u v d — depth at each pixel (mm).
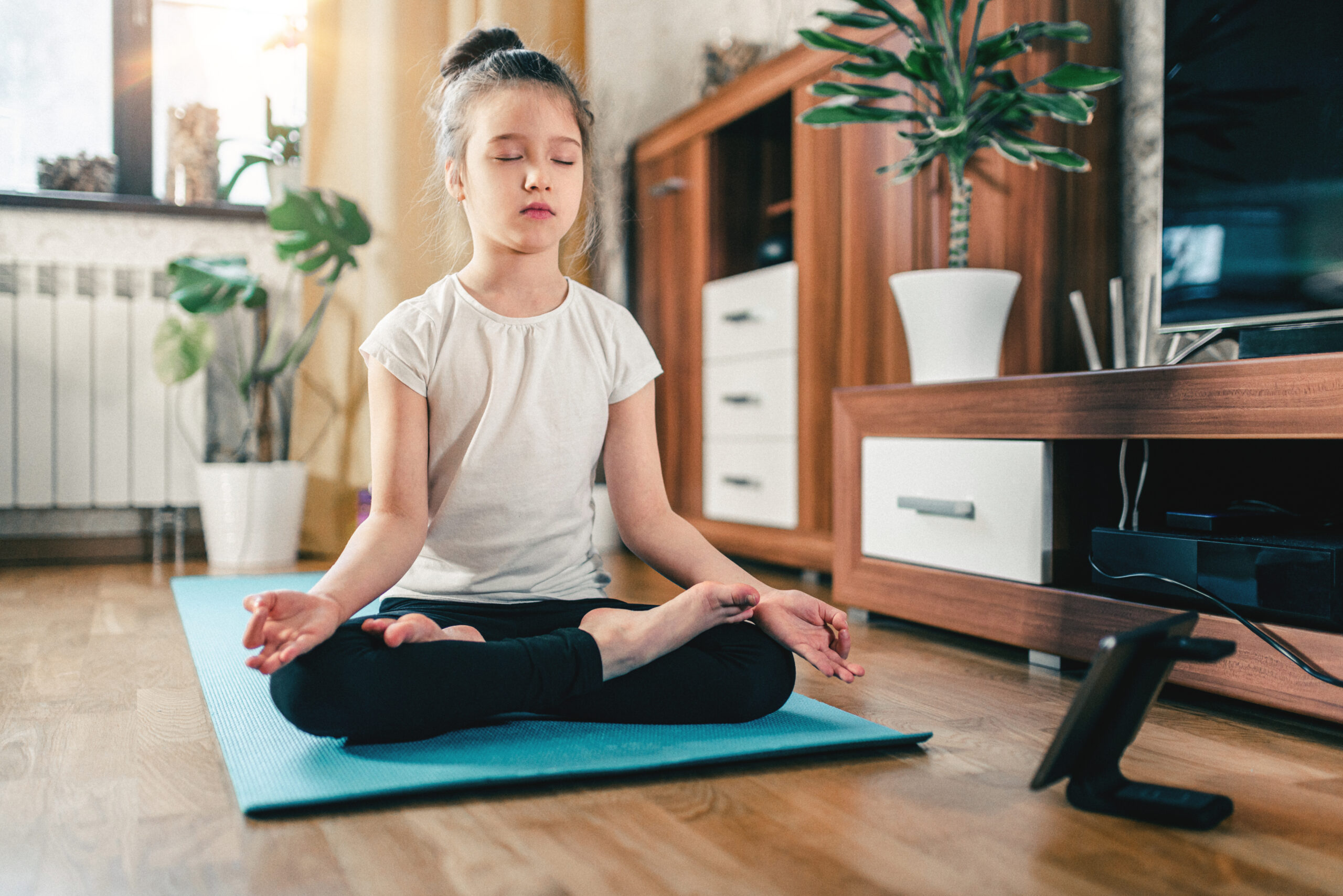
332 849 787
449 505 1137
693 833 826
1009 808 896
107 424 2826
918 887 724
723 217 2863
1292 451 1536
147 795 916
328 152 2963
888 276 2180
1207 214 1525
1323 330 1326
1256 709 1291
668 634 1034
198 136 3049
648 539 1210
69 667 1497
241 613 1934
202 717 1201
